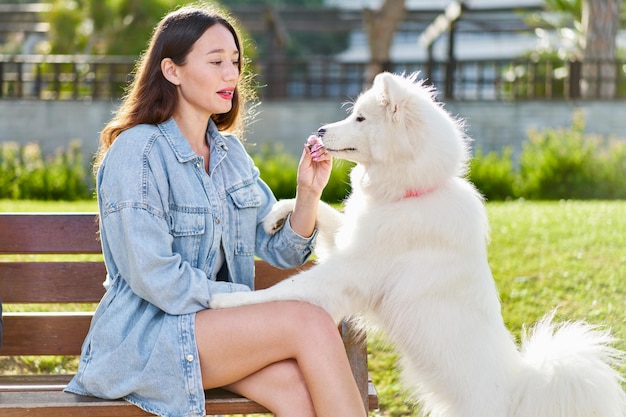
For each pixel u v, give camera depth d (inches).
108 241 112.3
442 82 681.0
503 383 118.8
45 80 680.4
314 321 105.3
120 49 709.9
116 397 107.8
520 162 545.0
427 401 126.5
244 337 105.6
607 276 217.9
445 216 121.1
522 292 207.2
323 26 925.2
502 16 879.1
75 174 511.5
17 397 109.5
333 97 691.4
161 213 111.4
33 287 131.3
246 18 912.3
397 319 122.4
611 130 630.5
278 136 666.8
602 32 660.1
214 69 116.1
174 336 106.4
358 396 104.0
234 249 122.0
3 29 909.2
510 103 643.5
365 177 128.4
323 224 137.6
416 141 121.3
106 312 111.9
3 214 130.6
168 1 717.9
